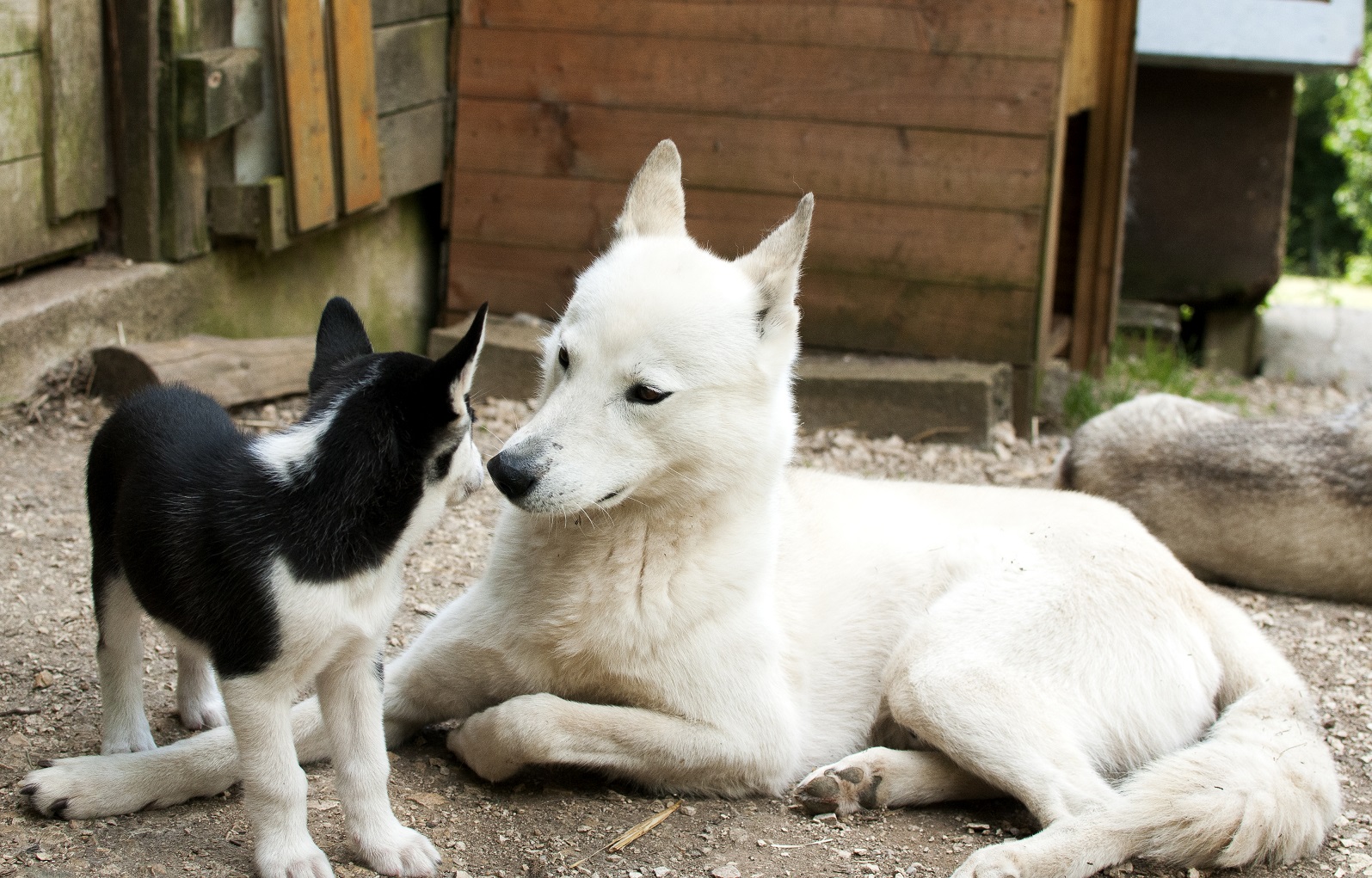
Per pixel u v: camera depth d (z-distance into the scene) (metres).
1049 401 8.20
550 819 3.31
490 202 8.05
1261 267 10.66
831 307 7.64
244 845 3.00
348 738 2.91
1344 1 10.40
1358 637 5.00
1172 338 10.41
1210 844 3.18
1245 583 5.72
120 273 6.23
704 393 3.24
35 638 4.03
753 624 3.49
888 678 3.69
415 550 5.16
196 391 3.34
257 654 2.67
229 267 6.82
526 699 3.30
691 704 3.42
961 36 7.16
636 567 3.35
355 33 7.01
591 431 3.19
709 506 3.37
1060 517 4.05
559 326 3.48
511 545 3.51
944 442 7.11
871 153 7.41
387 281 8.12
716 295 3.29
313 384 3.11
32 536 4.81
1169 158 10.69
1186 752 3.37
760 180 7.61
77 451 5.64
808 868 3.14
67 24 5.92
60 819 3.04
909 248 7.46
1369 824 3.54
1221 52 9.98
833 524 4.00
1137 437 6.00
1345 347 10.66
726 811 3.46
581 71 7.77
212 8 6.35
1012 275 7.33
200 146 6.45
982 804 3.57
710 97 7.60
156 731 3.56
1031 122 7.14
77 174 6.11
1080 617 3.64
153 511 2.82
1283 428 5.75
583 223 7.92
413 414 2.82
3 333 5.63
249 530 2.68
